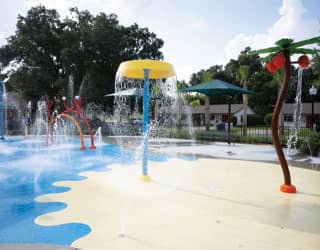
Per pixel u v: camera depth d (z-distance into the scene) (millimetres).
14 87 21828
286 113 33406
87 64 19766
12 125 19719
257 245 2754
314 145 9281
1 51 21938
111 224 3266
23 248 2646
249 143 13344
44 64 21781
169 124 21203
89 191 4750
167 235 2965
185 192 4699
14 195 4531
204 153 9664
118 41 20875
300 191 4809
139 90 13742
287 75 4684
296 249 2682
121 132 19078
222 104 44531
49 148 11086
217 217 3525
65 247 2666
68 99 20266
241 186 5141
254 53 5051
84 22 21453
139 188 4961
